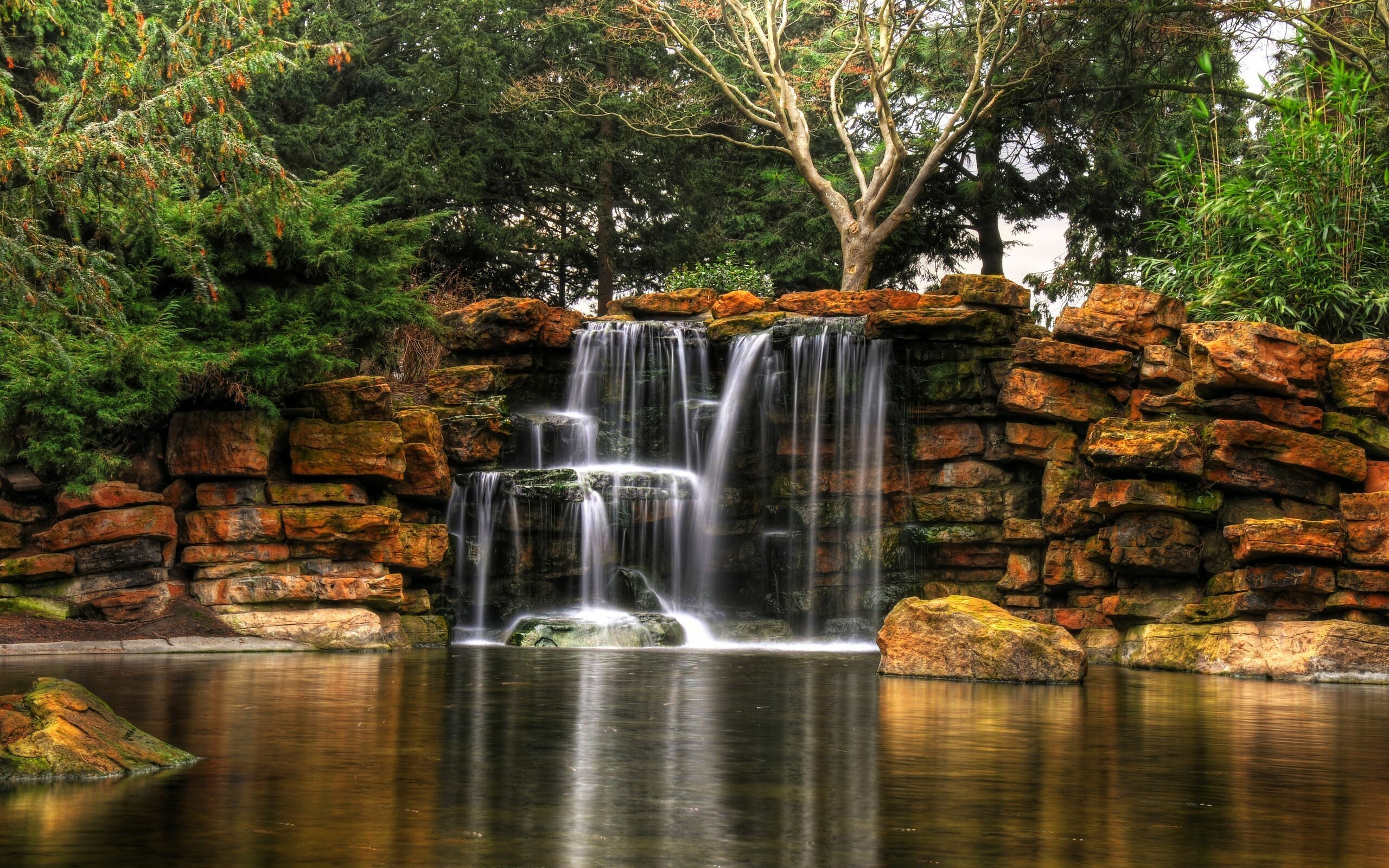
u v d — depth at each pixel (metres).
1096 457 19.08
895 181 35.06
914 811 6.14
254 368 19.12
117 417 17.80
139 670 13.62
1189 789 6.92
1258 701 12.45
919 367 23.27
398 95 42.50
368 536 19.19
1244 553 17.28
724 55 43.53
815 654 19.14
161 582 18.09
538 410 25.91
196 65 11.28
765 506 24.72
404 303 21.69
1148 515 19.05
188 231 19.47
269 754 7.71
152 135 11.08
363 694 11.41
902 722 9.86
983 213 38.84
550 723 9.46
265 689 11.73
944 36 37.31
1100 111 35.34
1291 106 23.77
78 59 12.42
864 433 23.78
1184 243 26.48
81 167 10.66
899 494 23.47
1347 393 18.83
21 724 7.15
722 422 25.11
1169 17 31.77
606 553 23.11
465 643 20.98
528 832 5.52
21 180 10.71
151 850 5.10
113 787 6.56
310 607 18.70
